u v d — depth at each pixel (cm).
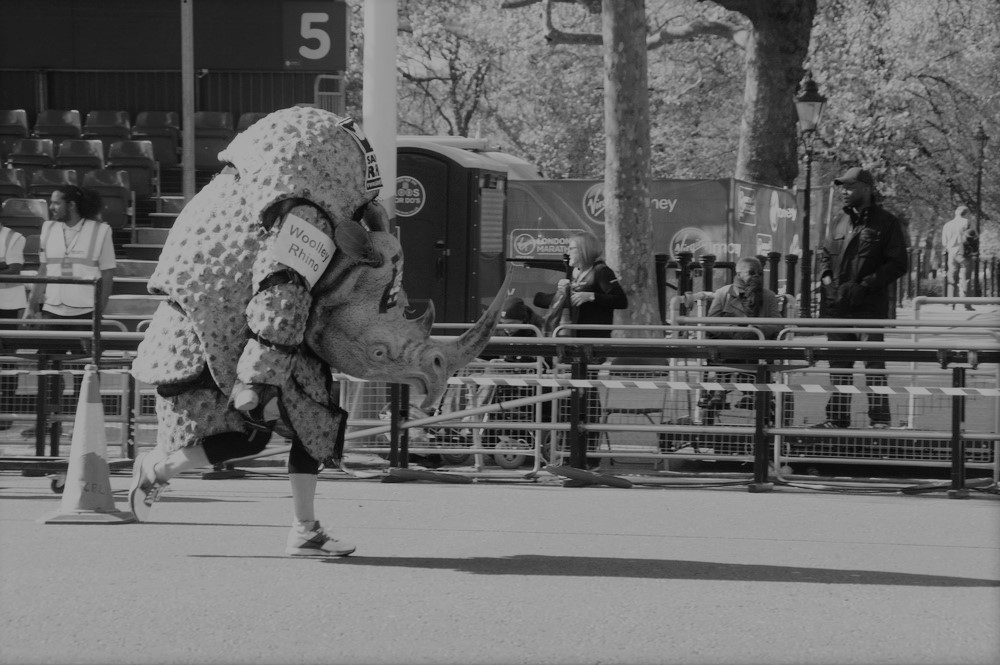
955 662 553
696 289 2205
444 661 542
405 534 859
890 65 4359
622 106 2297
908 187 4884
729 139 5072
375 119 1230
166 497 1024
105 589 667
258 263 695
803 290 2141
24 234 1934
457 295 1886
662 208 2477
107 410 1301
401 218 1892
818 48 4316
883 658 557
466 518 936
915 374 1198
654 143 5069
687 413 1229
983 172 4725
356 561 755
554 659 548
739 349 1130
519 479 1193
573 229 2433
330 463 748
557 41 3844
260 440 726
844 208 1379
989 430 1202
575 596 668
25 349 1182
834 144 4428
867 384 1262
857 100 4328
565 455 1234
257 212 696
